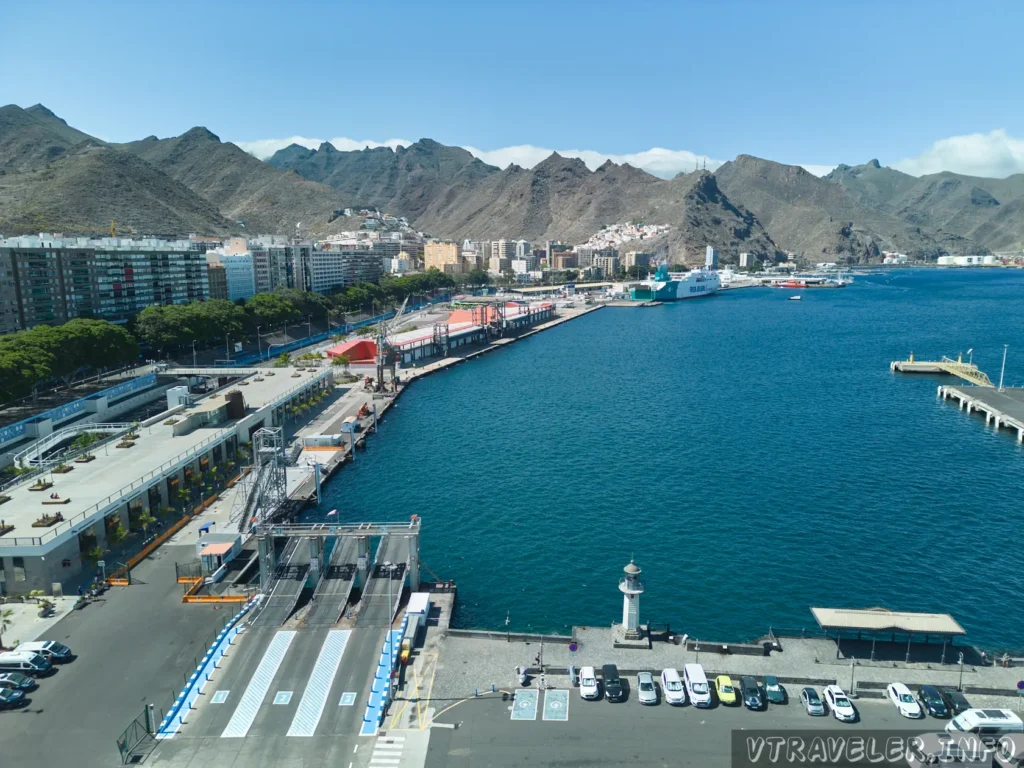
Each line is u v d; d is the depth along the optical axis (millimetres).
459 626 102000
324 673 85000
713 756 70875
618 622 103188
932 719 76250
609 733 74562
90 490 129000
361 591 106812
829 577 116875
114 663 87500
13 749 72500
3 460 157125
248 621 96625
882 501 150250
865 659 88125
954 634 85625
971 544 129500
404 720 76938
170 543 124562
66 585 108875
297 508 145375
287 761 70750
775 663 87250
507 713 78125
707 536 132625
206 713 77938
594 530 135625
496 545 129375
